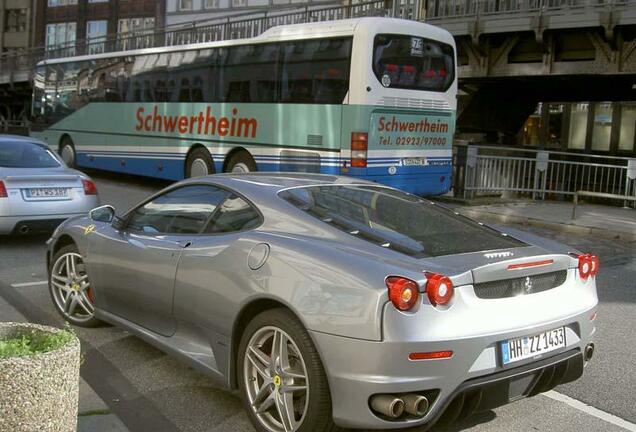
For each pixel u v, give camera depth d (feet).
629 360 17.52
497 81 77.20
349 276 10.99
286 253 11.99
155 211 15.97
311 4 113.70
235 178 15.07
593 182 55.83
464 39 68.95
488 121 86.79
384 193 15.40
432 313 10.68
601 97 84.99
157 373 15.34
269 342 12.19
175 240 14.53
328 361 10.85
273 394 11.77
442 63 42.04
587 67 62.39
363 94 38.14
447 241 12.79
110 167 57.98
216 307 12.92
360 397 10.58
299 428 11.29
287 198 13.69
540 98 87.97
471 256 11.88
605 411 14.10
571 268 12.91
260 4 125.80
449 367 10.62
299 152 41.09
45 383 8.64
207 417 13.15
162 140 52.06
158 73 52.42
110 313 16.93
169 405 13.66
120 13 166.91
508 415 13.69
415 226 13.51
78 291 18.16
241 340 12.40
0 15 196.03
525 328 11.47
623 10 55.88
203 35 71.10
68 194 29.73
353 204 14.05
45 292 22.16
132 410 13.37
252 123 44.21
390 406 10.35
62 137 64.08
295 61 41.47
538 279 12.25
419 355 10.44
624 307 23.15
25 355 8.65
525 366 11.55
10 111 170.30
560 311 12.23
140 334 15.52
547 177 56.34
